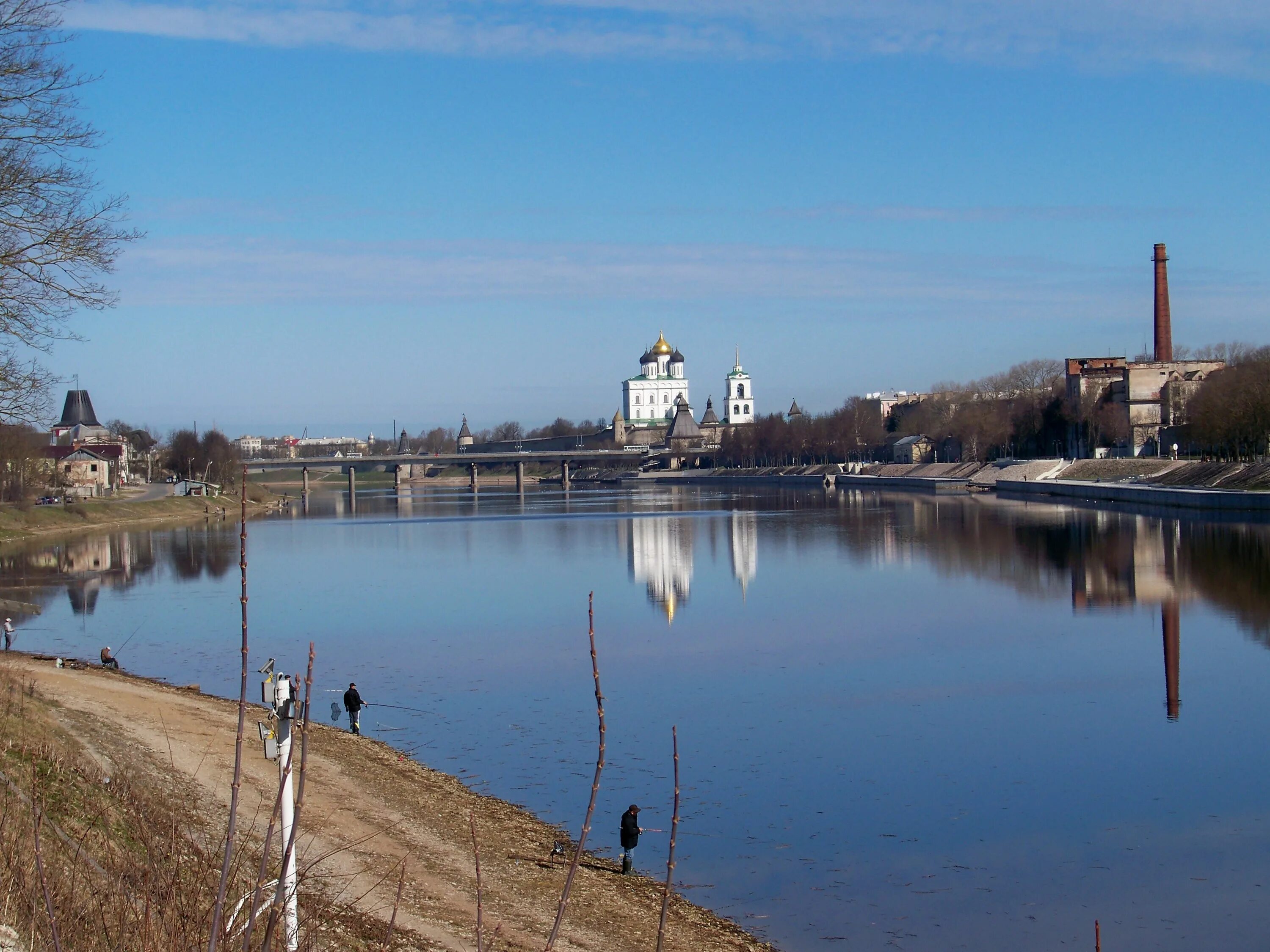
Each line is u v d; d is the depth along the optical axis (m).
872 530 148.38
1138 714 53.06
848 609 83.62
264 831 33.19
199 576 113.75
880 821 39.72
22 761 28.66
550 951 11.21
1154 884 34.69
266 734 19.58
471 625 80.06
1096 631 72.69
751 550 127.06
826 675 61.66
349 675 64.00
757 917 32.31
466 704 56.50
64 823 24.47
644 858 36.62
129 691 53.38
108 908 17.27
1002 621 77.06
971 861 36.44
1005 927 31.88
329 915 25.89
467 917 29.34
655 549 131.25
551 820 39.91
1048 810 40.75
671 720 53.03
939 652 67.44
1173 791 42.59
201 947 14.94
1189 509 159.00
